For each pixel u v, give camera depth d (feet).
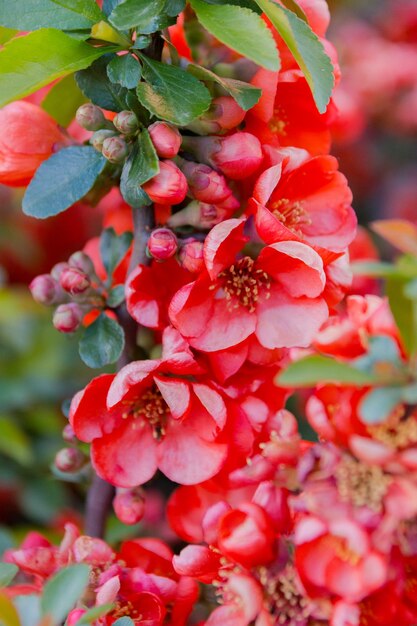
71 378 2.02
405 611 1.27
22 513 1.95
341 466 1.24
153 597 1.35
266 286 1.39
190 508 1.44
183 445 1.40
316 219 1.42
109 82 1.38
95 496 1.53
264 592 1.29
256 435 1.38
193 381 1.39
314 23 1.41
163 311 1.40
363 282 1.87
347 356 1.28
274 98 1.39
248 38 1.30
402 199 2.34
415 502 1.20
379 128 2.35
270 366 1.40
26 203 1.38
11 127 1.42
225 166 1.37
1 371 1.97
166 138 1.33
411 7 2.44
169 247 1.35
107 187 1.45
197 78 1.36
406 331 1.29
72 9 1.35
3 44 1.40
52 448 1.93
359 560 1.23
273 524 1.29
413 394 1.21
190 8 1.40
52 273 1.46
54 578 1.26
